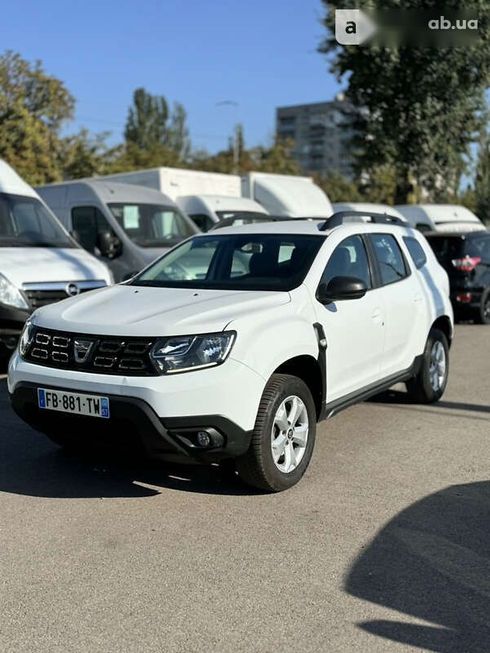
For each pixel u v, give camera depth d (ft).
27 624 10.59
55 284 26.89
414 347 21.77
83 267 28.43
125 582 11.82
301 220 21.18
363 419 21.97
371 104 67.67
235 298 15.94
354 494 15.70
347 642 10.14
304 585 11.74
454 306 43.88
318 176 176.96
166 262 19.58
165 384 13.74
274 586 11.70
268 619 10.71
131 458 17.85
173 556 12.75
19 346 16.21
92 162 96.99
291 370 16.43
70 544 13.20
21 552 12.88
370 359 19.10
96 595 11.41
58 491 15.80
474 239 44.32
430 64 62.08
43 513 14.60
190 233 40.88
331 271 17.99
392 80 64.08
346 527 13.98
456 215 68.74
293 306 16.24
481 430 20.85
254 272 17.89
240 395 14.14
